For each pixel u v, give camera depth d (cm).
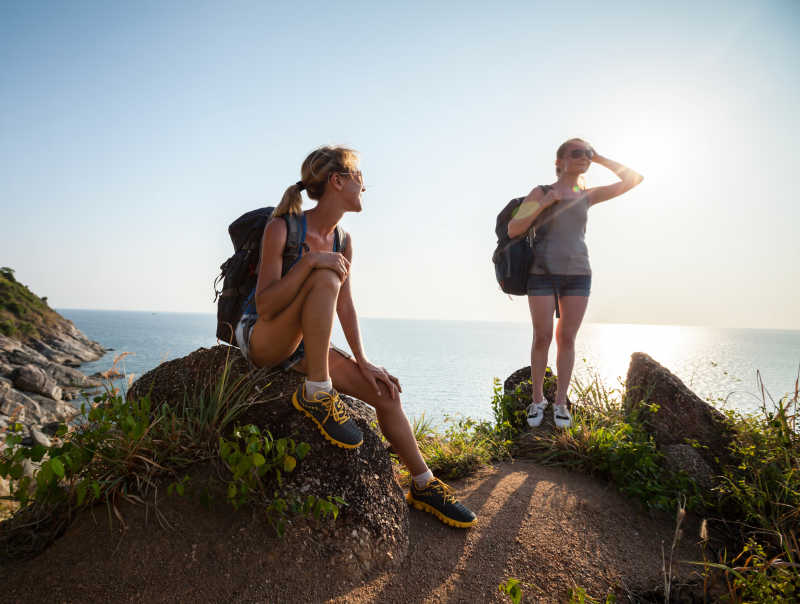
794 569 197
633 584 212
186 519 192
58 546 181
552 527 241
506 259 390
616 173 397
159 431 221
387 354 12388
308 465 211
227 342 259
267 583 174
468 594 188
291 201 224
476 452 338
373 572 193
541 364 389
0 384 2506
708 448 333
